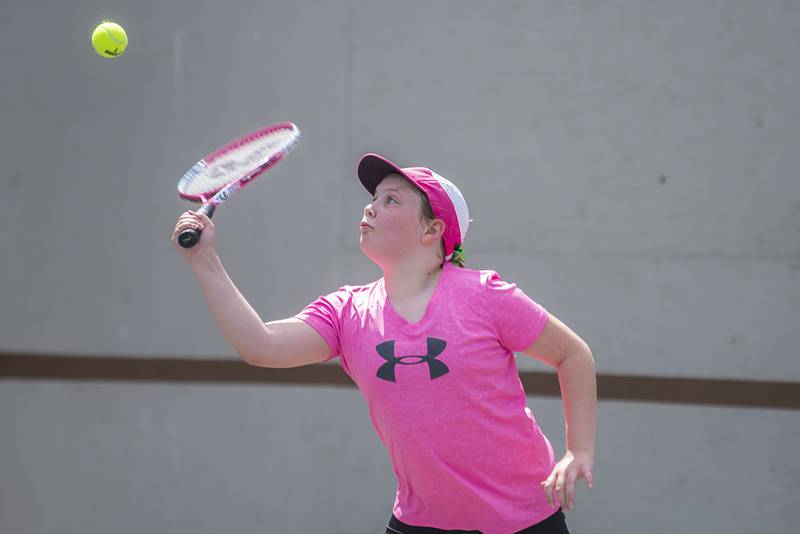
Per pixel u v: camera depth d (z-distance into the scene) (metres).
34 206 20.30
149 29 20.11
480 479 10.66
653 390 19.44
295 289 19.91
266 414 20.11
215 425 20.14
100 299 20.27
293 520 20.02
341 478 19.97
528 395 19.53
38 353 20.33
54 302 20.30
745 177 19.28
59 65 20.23
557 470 10.63
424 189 10.88
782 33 19.19
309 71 19.88
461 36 19.66
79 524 20.23
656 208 19.42
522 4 19.58
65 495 20.27
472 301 10.54
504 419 10.56
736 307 19.30
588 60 19.48
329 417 20.03
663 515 19.39
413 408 10.31
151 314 20.20
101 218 20.25
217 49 20.02
